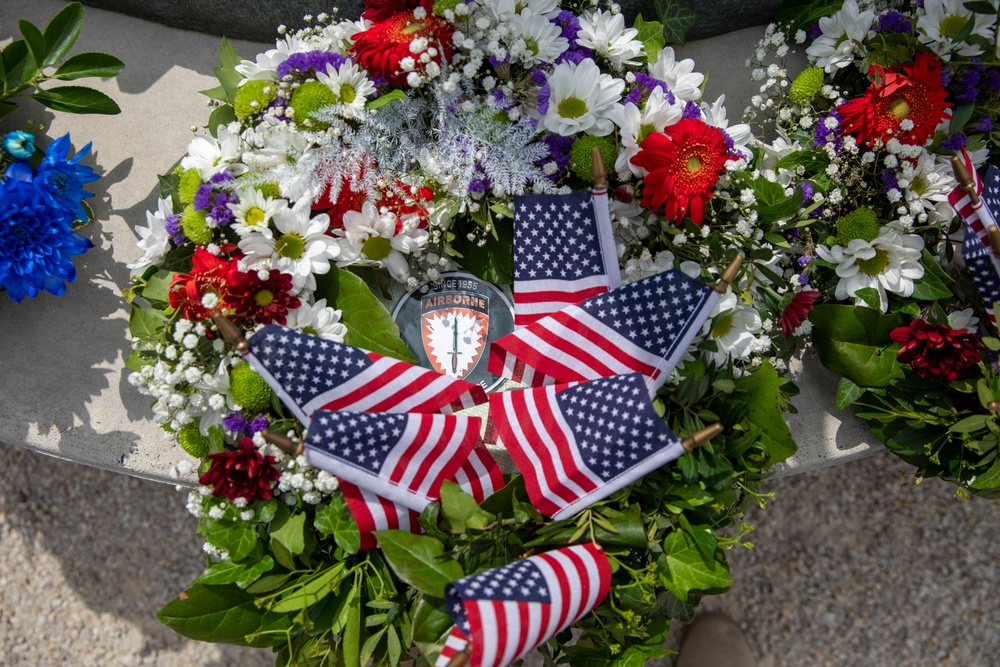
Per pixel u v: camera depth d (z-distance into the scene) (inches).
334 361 60.1
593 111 63.4
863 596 105.6
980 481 64.7
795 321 67.2
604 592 57.7
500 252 68.4
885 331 68.6
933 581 105.3
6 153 69.7
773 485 106.3
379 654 64.2
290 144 64.7
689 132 61.0
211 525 63.7
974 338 64.1
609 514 60.1
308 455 57.9
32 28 65.1
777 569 106.3
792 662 105.3
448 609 55.6
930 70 67.5
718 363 66.4
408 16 64.4
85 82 76.9
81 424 73.2
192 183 64.7
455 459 62.1
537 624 54.3
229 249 64.2
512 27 63.4
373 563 63.7
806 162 70.2
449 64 64.6
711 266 65.8
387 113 64.6
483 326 68.9
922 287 68.6
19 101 75.9
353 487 61.7
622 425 57.9
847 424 74.6
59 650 103.4
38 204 65.6
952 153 69.7
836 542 106.3
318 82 64.2
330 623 63.3
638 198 66.9
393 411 62.1
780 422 63.0
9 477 103.9
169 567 104.5
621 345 61.3
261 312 62.8
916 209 67.4
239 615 63.3
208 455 61.6
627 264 66.3
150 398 73.6
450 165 63.4
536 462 61.2
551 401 61.6
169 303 66.6
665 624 64.9
